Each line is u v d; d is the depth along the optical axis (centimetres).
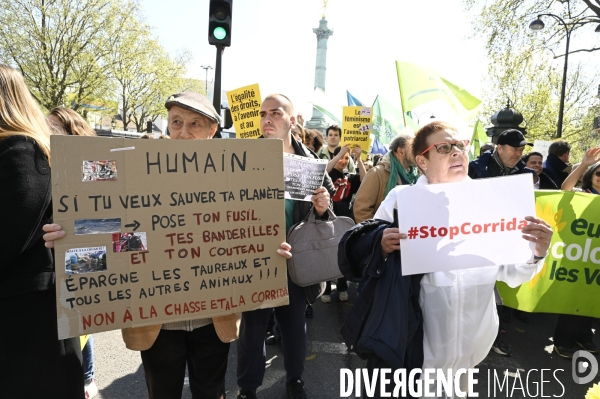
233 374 321
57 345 159
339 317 448
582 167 388
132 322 164
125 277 163
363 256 172
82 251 156
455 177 174
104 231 159
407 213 161
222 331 192
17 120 156
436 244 162
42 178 152
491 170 353
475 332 172
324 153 598
